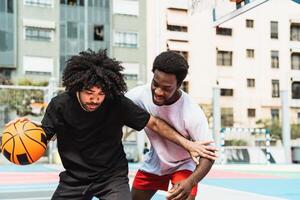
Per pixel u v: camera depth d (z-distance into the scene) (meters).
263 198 8.24
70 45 33.66
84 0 34.16
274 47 39.28
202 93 37.03
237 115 37.56
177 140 3.39
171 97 3.41
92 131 3.16
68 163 3.25
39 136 3.19
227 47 38.00
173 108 3.45
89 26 34.19
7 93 23.11
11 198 8.50
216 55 37.66
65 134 3.21
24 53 32.25
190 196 3.47
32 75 32.47
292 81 39.47
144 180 3.92
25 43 32.34
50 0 33.12
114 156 3.28
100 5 34.59
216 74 37.53
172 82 3.13
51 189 9.79
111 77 3.05
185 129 3.51
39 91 23.77
